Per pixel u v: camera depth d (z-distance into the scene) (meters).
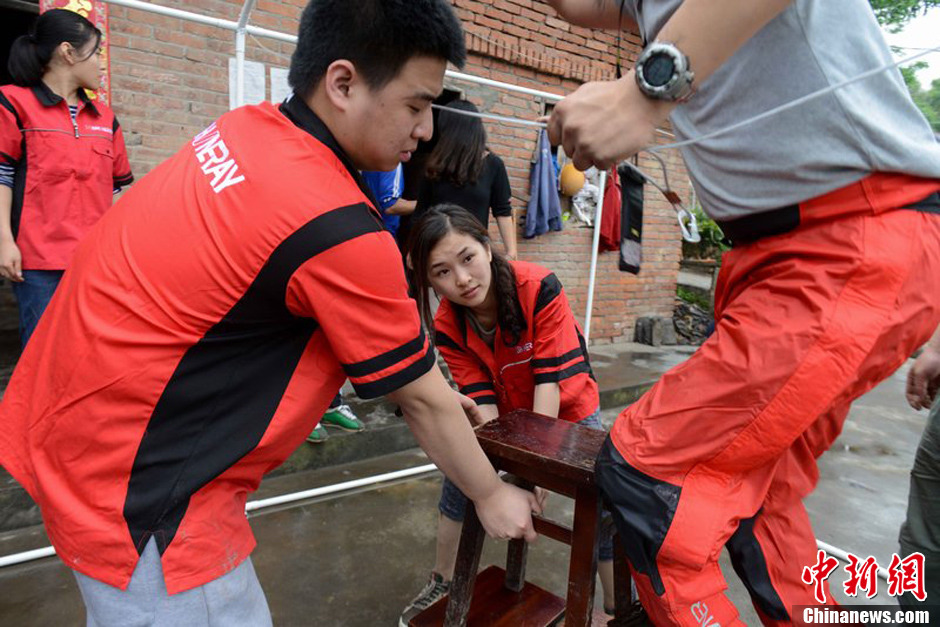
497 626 1.37
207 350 0.82
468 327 1.64
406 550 2.21
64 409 0.83
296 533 2.27
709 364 0.84
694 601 0.86
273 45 3.24
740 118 0.82
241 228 0.78
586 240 4.77
